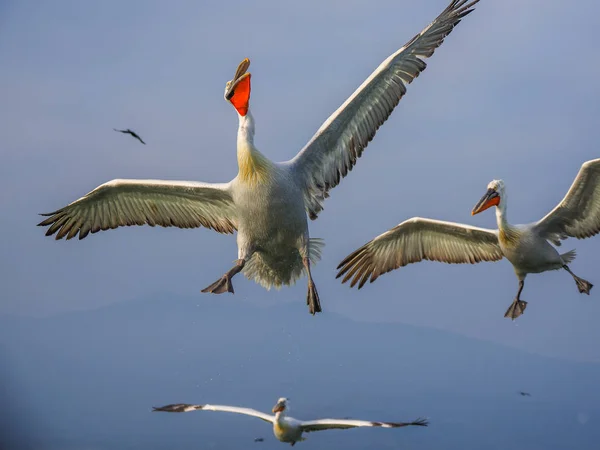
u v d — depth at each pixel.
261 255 11.05
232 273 10.44
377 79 10.98
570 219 13.20
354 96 10.91
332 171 11.22
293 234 10.66
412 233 13.45
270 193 10.38
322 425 10.80
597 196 12.78
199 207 11.45
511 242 13.21
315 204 11.22
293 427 10.82
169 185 11.17
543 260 13.23
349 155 11.23
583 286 13.35
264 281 11.55
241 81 10.41
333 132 11.09
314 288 10.42
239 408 11.32
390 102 11.20
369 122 11.20
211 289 10.25
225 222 11.44
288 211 10.51
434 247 13.59
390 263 13.45
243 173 10.45
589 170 12.47
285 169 10.65
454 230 13.41
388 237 13.32
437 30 11.20
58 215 11.71
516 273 13.70
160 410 11.24
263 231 10.60
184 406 11.13
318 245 11.34
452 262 13.69
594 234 13.15
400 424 10.38
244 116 10.48
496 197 13.19
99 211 11.73
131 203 11.63
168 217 11.63
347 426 10.62
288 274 11.36
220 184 11.05
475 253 13.69
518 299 13.68
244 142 10.36
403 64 11.16
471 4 11.30
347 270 13.34
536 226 13.30
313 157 11.09
